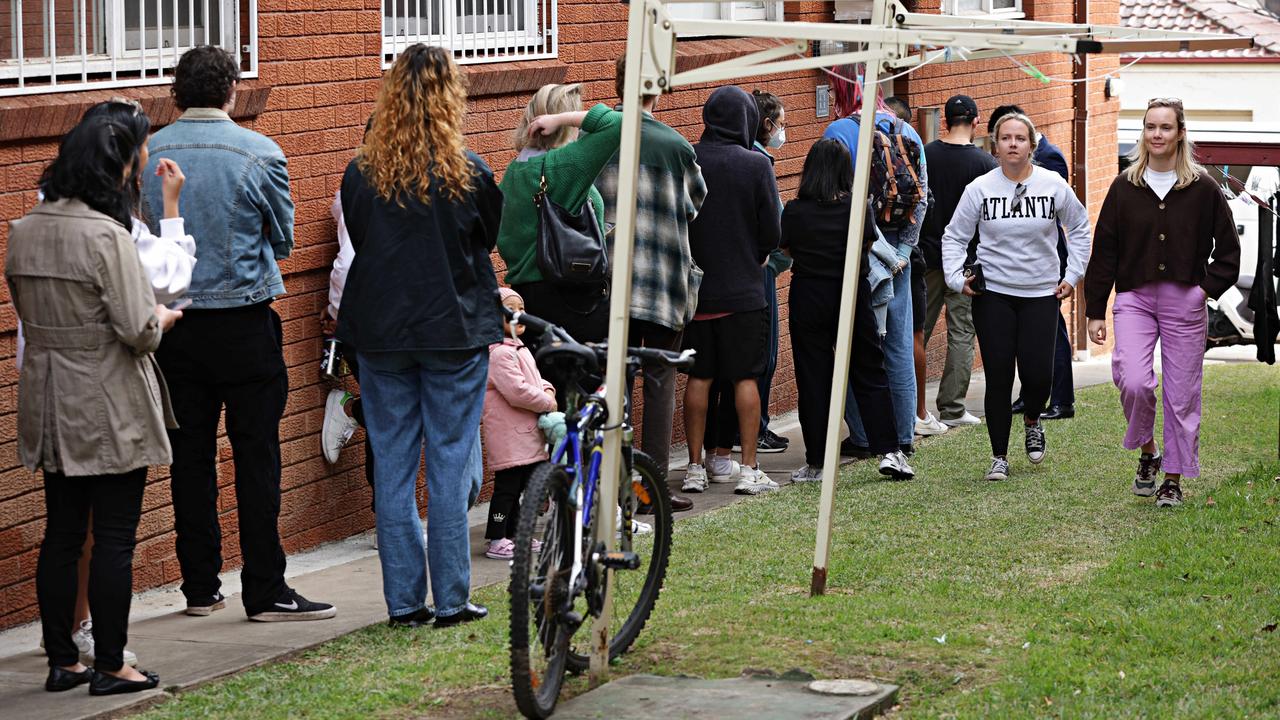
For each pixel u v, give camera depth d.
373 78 10.37
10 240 6.75
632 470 7.08
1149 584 8.68
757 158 11.40
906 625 7.70
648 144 10.39
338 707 6.59
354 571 9.55
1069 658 7.17
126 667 6.92
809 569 9.16
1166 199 10.88
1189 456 10.96
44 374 6.70
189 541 8.33
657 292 10.44
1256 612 8.02
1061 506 11.03
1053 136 20.78
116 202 6.77
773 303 13.44
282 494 9.91
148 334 6.72
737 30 6.84
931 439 13.96
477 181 7.79
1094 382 17.95
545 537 6.42
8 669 7.33
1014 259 11.96
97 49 8.59
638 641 7.55
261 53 9.46
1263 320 12.52
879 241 12.26
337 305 9.85
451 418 7.87
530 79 11.66
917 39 7.11
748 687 6.72
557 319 9.95
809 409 12.08
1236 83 34.88
